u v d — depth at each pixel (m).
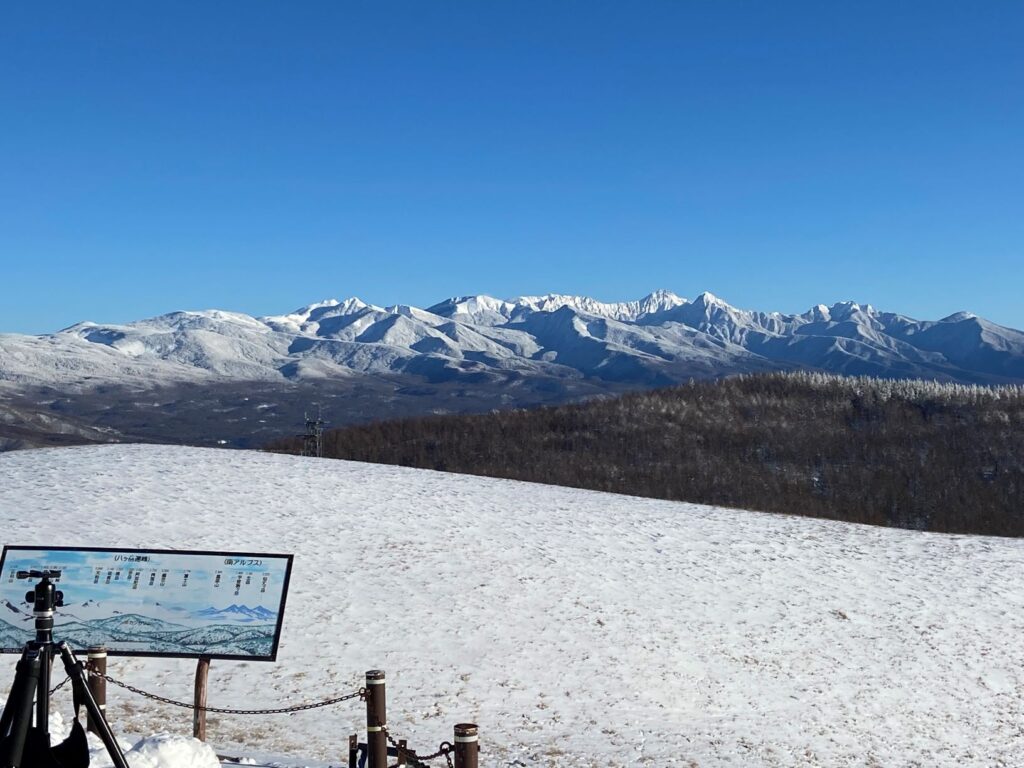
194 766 8.64
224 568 11.13
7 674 16.95
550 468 72.81
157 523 27.27
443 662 19.33
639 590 24.86
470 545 27.45
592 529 30.78
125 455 38.44
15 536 25.14
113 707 15.84
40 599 6.25
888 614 24.56
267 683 17.69
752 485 68.12
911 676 20.80
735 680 19.84
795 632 22.81
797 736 17.42
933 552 31.17
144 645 10.64
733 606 24.28
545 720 17.02
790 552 29.81
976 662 21.86
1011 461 72.75
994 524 60.62
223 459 38.38
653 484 67.81
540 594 23.83
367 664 18.92
